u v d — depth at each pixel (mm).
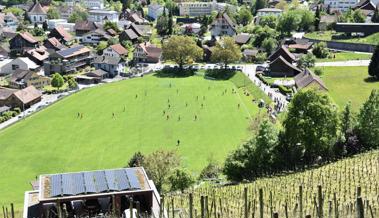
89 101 157750
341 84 157250
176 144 117875
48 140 122312
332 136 84750
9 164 107750
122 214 49750
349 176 65750
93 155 112125
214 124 132875
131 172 54594
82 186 50750
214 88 173625
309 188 63781
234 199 63625
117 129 130000
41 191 49906
